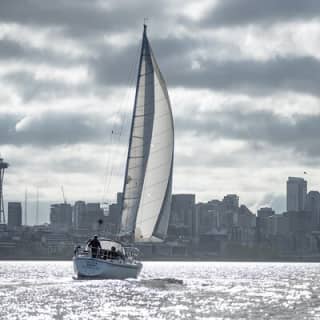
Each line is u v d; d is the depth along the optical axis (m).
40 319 160.62
